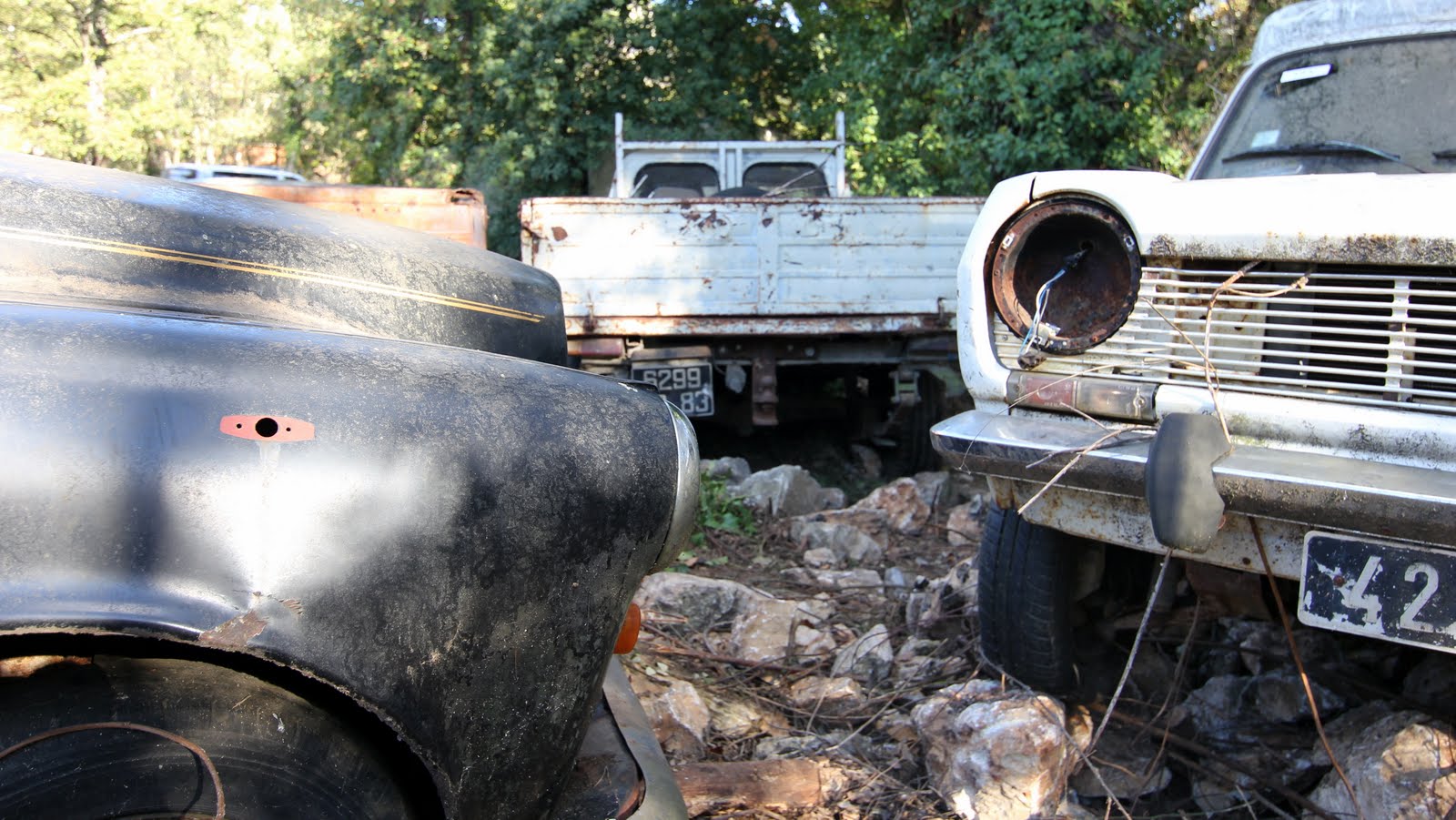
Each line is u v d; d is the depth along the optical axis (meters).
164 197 2.04
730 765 2.84
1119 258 2.63
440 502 1.57
